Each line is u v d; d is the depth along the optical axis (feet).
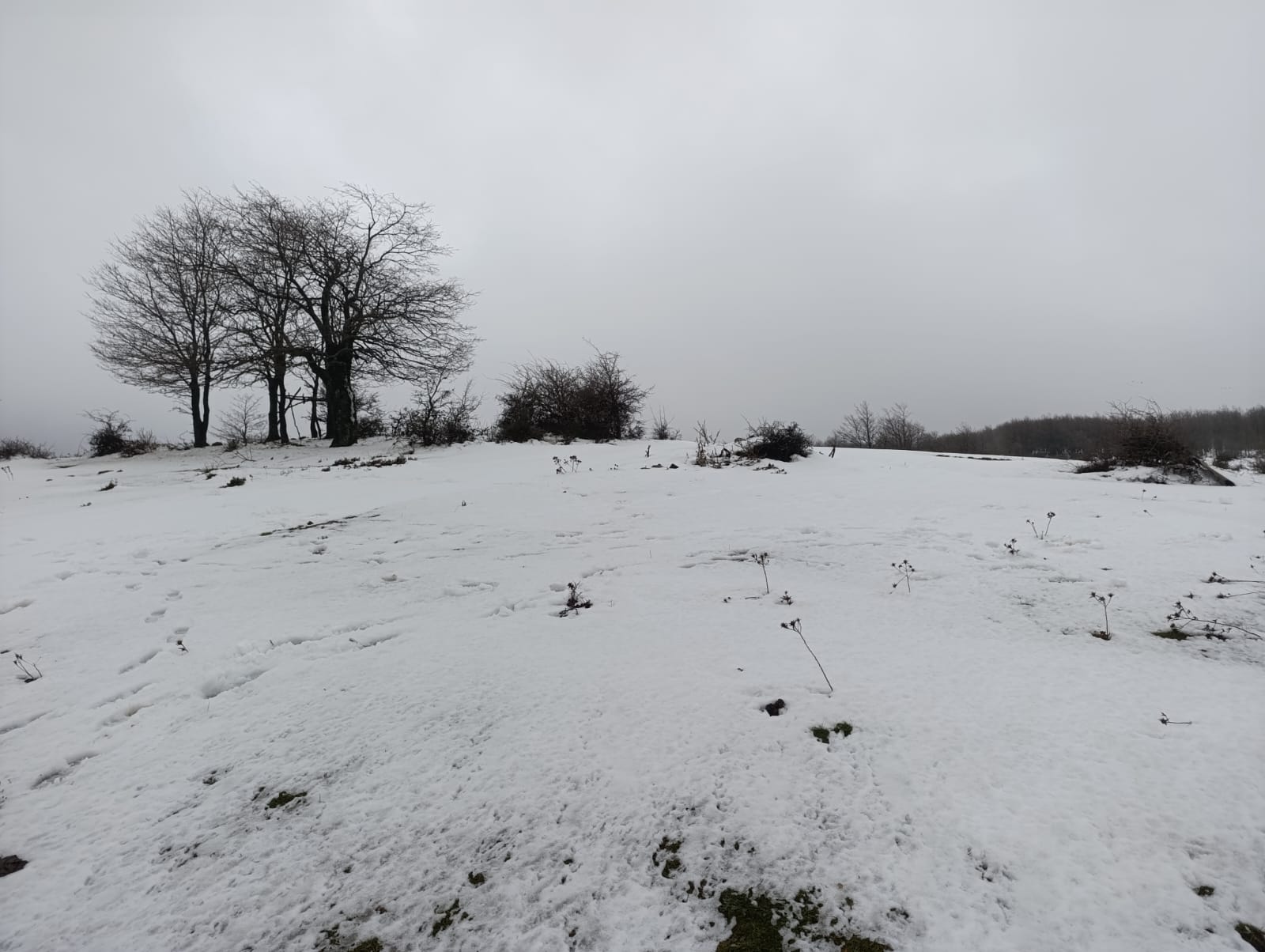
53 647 14.28
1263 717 8.37
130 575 20.15
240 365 74.18
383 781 8.42
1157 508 23.71
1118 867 6.02
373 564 20.43
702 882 6.42
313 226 74.13
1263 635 11.33
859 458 48.03
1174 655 10.71
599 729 9.12
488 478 39.34
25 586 19.12
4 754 9.98
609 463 44.39
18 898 6.93
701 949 5.71
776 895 6.17
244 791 8.54
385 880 6.79
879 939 5.60
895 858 6.42
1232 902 5.57
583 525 24.41
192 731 10.21
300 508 31.48
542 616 14.55
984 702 9.17
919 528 21.43
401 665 11.99
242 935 6.27
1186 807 6.70
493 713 9.84
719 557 19.17
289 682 11.70
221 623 15.28
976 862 6.25
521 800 7.79
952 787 7.33
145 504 34.88
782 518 24.13
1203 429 100.27
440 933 6.10
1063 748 7.90
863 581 16.20
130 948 6.20
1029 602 13.84
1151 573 15.08
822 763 7.97
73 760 9.77
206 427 83.87
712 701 9.62
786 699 9.59
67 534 26.78
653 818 7.30
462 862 6.93
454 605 15.84
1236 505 24.20
